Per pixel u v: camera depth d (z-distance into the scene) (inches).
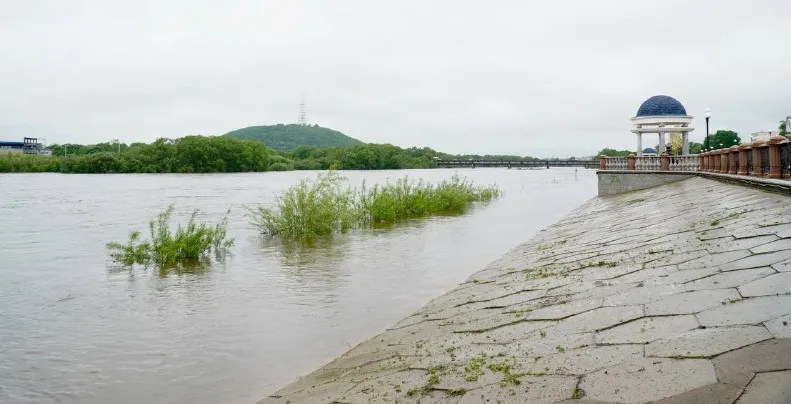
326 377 239.5
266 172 3905.0
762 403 120.3
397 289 433.7
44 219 984.3
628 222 599.5
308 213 778.8
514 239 730.8
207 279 478.6
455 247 660.1
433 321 305.3
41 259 587.8
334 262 558.6
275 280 472.1
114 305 392.2
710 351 155.6
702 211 514.6
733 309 187.6
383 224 922.1
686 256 303.3
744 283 216.7
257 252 625.9
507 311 279.1
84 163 3408.0
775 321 165.5
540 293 305.0
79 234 791.7
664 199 789.9
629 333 191.2
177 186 2073.1
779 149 551.5
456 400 164.6
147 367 272.7
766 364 138.1
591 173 4527.6
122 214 1065.5
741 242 301.6
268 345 302.4
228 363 276.2
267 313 366.9
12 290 442.0
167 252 563.5
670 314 201.3
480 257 585.6
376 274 494.9
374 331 323.0
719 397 127.9
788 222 323.6
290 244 691.4
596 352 179.5
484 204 1354.6
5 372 267.9
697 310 197.0
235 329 332.5
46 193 1672.0
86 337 320.5
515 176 3649.1
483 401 158.6
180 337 319.0
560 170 5625.0
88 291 436.1
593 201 1138.7
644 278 274.8
